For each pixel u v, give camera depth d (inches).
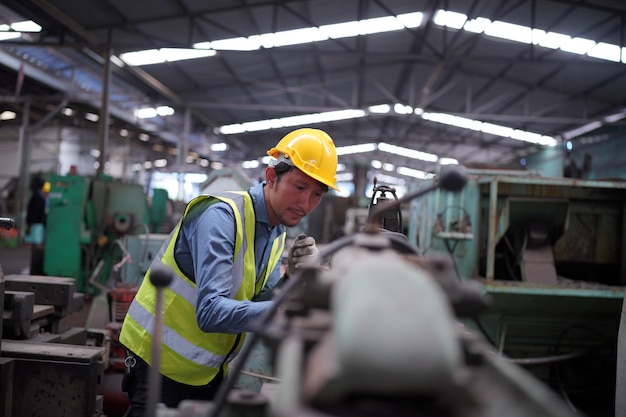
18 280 87.7
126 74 403.2
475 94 494.6
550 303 137.3
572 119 425.4
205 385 65.9
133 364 65.1
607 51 337.7
